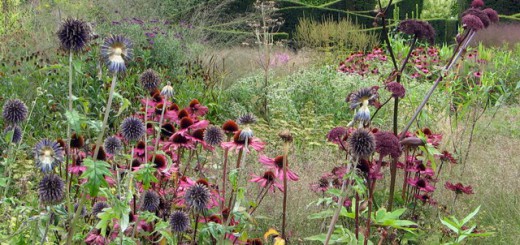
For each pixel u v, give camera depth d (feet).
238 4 53.98
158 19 38.40
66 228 10.46
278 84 31.40
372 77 33.12
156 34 32.63
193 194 9.39
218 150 17.29
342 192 9.22
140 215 8.87
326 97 29.48
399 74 13.70
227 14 51.24
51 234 10.58
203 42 38.86
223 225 9.80
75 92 22.66
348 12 56.95
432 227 14.05
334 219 9.25
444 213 14.14
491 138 23.63
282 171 11.19
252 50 40.81
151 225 10.03
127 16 38.40
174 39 32.48
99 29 33.76
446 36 59.57
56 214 8.16
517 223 14.74
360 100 9.42
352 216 11.03
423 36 13.50
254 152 17.99
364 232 11.24
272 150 21.93
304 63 42.04
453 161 15.64
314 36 43.68
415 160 14.40
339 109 29.22
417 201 14.75
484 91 20.62
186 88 27.76
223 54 37.91
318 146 23.15
